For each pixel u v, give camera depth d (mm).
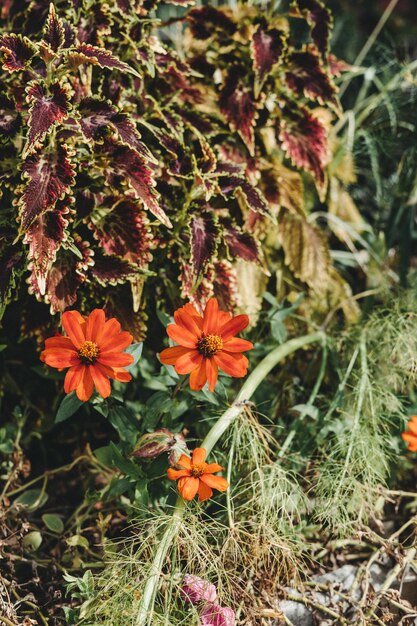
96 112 620
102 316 595
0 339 714
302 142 733
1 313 613
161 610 587
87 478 717
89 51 609
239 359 606
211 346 602
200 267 646
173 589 600
